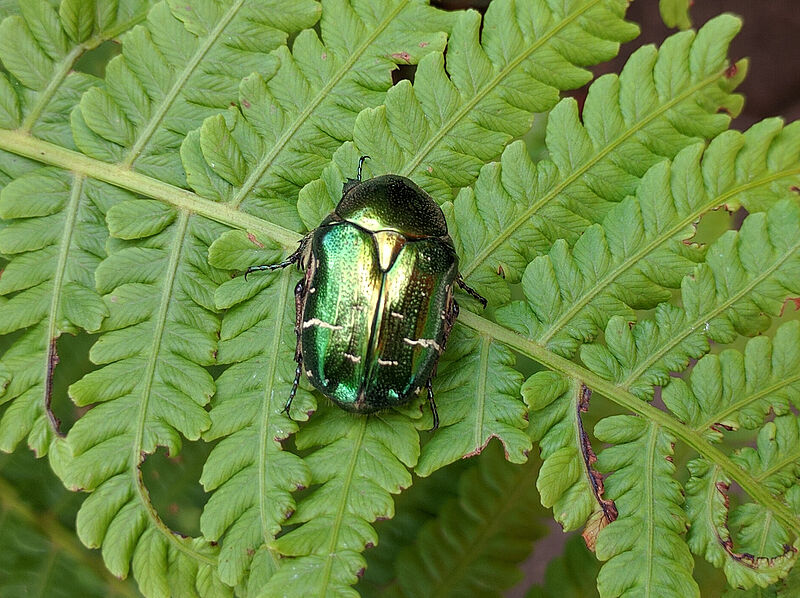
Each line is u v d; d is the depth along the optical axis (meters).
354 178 0.13
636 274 0.12
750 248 0.12
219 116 0.12
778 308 0.12
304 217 0.12
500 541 0.14
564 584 0.14
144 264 0.12
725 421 0.12
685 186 0.12
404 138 0.13
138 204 0.12
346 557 0.12
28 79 0.12
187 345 0.12
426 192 0.13
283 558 0.12
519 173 0.13
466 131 0.13
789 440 0.12
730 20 0.12
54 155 0.12
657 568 0.12
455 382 0.12
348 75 0.13
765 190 0.12
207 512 0.12
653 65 0.12
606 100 0.12
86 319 0.12
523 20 0.12
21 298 0.12
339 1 0.13
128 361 0.12
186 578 0.12
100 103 0.12
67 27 0.12
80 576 0.14
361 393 0.12
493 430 0.12
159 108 0.13
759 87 0.18
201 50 0.13
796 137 0.12
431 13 0.13
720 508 0.12
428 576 0.14
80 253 0.12
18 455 0.14
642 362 0.12
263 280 0.13
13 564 0.13
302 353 0.12
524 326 0.13
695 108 0.12
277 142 0.13
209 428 0.12
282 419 0.12
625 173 0.12
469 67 0.12
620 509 0.12
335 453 0.12
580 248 0.13
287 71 0.13
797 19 0.17
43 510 0.14
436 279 0.12
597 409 0.14
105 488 0.12
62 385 0.14
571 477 0.12
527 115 0.13
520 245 0.13
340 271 0.12
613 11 0.12
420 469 0.12
